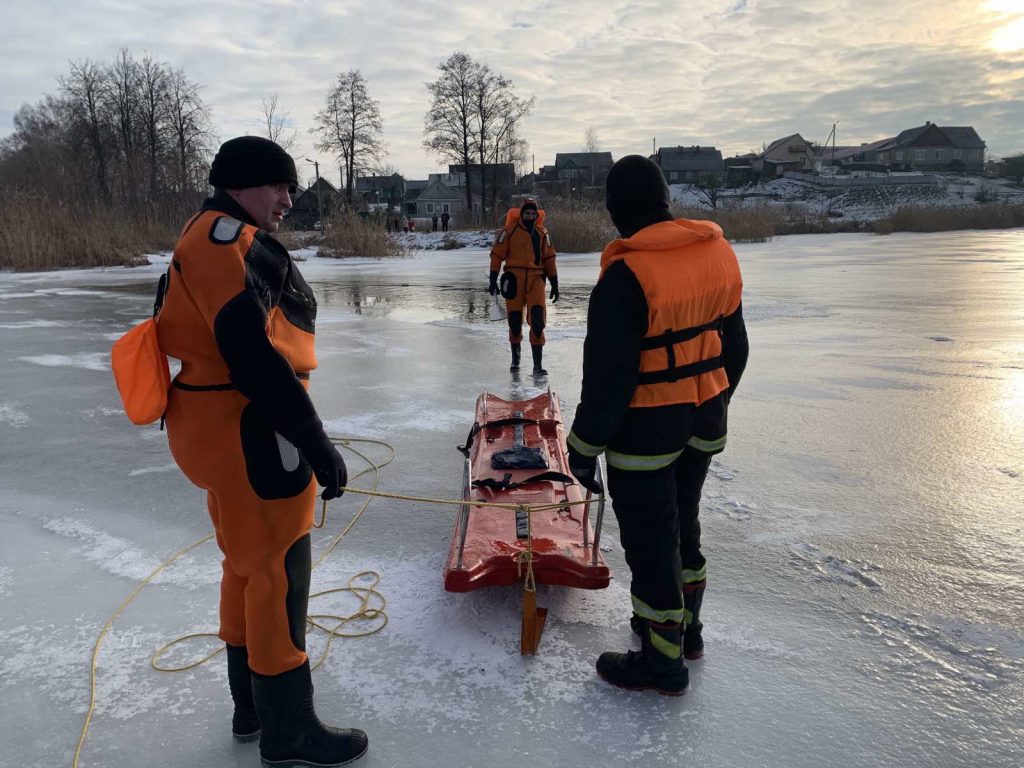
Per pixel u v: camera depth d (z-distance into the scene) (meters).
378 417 6.35
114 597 3.46
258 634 2.26
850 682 2.73
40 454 5.54
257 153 2.16
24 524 4.28
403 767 2.35
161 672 2.90
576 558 3.12
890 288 15.48
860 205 79.38
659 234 2.41
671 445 2.53
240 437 2.13
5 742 2.53
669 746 2.42
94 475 5.08
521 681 2.77
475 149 70.56
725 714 2.57
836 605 3.25
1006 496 4.43
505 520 3.51
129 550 3.93
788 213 57.50
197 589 3.53
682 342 2.50
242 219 2.17
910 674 2.77
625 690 2.70
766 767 2.33
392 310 13.56
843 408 6.36
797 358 8.46
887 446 5.36
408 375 7.99
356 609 3.29
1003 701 2.61
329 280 19.98
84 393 7.45
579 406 2.51
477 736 2.49
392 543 3.96
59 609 3.36
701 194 87.12
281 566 2.26
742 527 4.05
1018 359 8.17
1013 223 51.22
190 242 2.02
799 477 4.79
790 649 2.94
